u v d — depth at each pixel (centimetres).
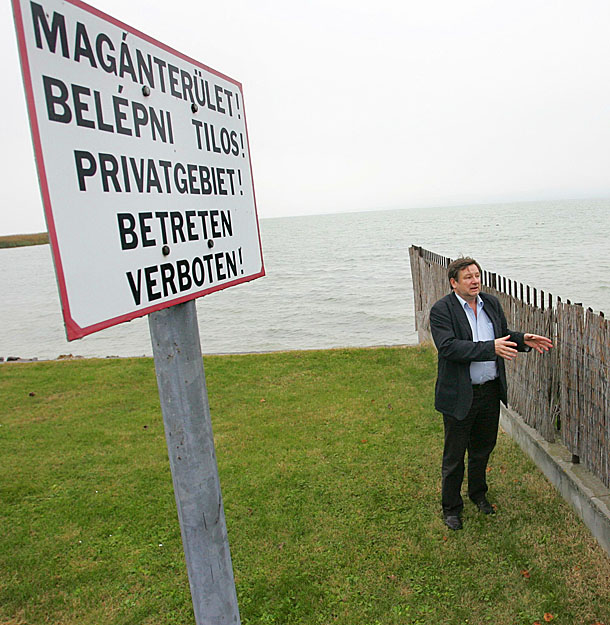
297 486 454
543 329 438
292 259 4928
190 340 186
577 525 366
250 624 304
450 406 361
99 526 414
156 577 351
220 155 206
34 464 532
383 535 378
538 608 298
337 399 662
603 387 355
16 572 362
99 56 143
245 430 585
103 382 824
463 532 373
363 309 2186
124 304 150
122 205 150
